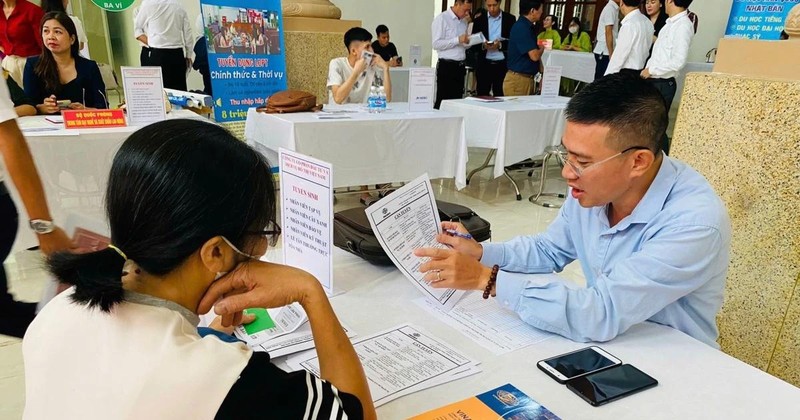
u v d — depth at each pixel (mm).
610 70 4555
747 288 1729
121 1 3631
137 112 2613
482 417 747
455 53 5762
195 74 6969
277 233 652
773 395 824
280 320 999
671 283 972
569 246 1297
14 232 1505
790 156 1555
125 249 543
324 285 1139
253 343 925
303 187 1101
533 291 1012
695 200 1005
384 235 1076
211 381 503
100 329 550
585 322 966
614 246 1110
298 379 563
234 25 3779
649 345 970
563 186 4430
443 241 1179
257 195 584
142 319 549
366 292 1164
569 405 788
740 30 3439
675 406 791
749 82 1631
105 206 562
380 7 7902
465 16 5719
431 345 949
